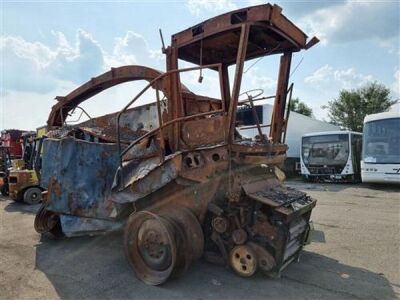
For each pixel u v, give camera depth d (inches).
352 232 229.0
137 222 156.7
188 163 151.0
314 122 837.2
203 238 154.9
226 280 148.0
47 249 198.8
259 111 494.6
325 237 216.8
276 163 177.8
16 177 378.3
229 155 147.3
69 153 194.4
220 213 152.2
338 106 1587.1
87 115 253.1
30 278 154.0
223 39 167.2
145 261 154.1
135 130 194.9
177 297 133.4
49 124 270.5
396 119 473.4
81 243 208.8
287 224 143.2
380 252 186.9
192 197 158.9
